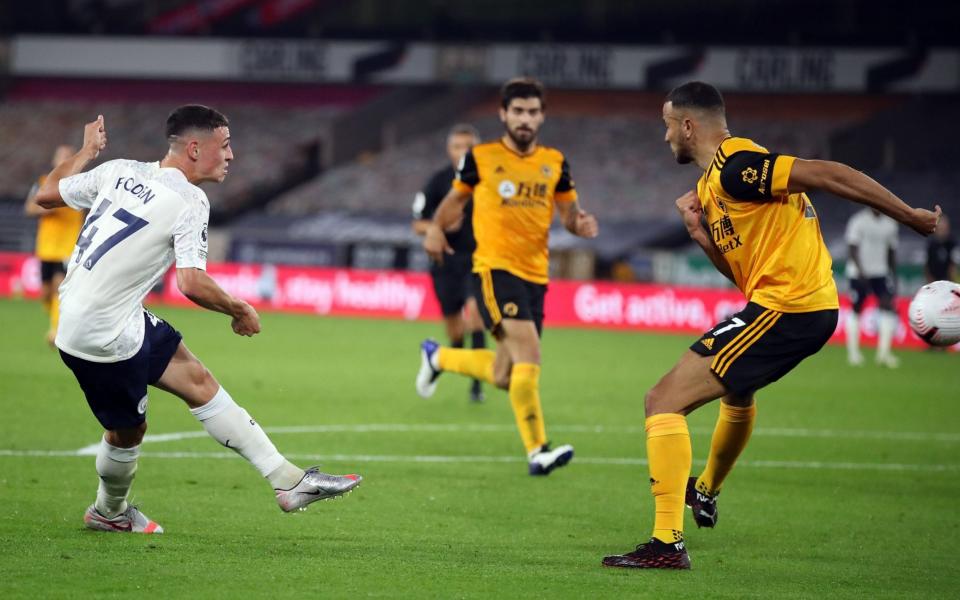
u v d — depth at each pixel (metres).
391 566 20.08
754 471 34.06
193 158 20.70
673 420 20.88
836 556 23.05
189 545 21.31
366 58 155.62
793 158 19.92
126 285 20.06
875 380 63.28
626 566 20.77
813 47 141.62
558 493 29.33
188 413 40.94
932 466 35.91
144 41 161.38
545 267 32.91
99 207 20.53
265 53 158.38
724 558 22.44
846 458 37.00
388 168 146.75
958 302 21.12
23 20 166.50
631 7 152.50
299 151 152.75
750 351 20.78
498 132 150.12
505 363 33.84
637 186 137.38
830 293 21.08
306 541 22.36
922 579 20.95
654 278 110.31
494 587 18.66
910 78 138.75
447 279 47.09
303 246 117.50
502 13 158.00
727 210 21.03
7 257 111.50
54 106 165.25
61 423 37.44
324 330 85.38
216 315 97.19
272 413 42.50
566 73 150.00
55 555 19.88
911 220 19.27
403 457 34.16
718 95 21.47
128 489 22.05
